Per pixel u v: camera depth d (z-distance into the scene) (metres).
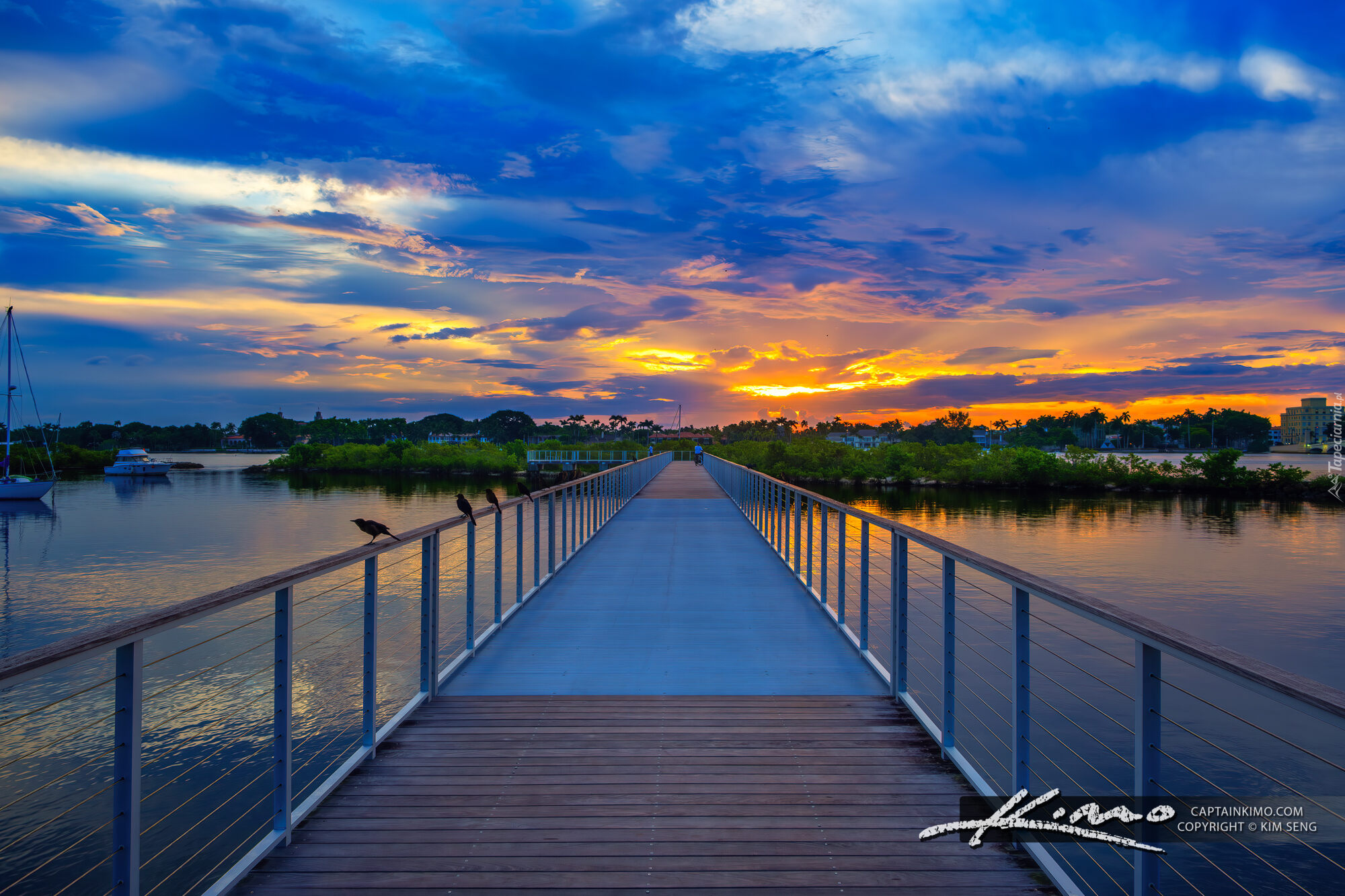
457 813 2.74
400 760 3.20
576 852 2.48
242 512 40.34
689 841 2.55
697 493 19.48
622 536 10.95
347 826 2.64
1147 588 20.67
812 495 6.65
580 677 4.41
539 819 2.70
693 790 2.92
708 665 4.65
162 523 35.19
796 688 4.22
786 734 3.50
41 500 46.97
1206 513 38.56
